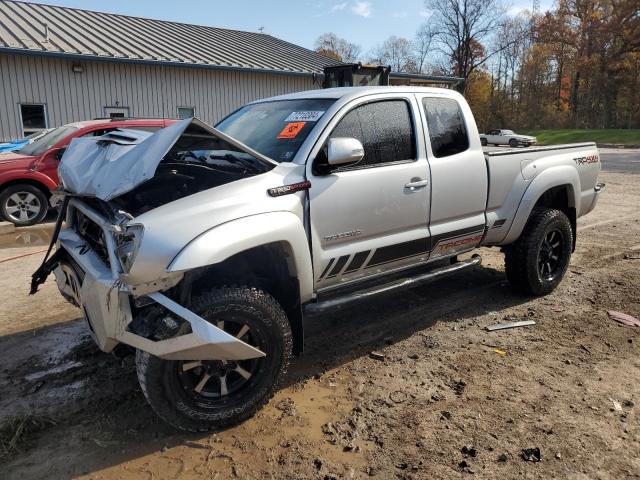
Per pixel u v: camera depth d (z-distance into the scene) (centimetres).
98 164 339
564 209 570
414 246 421
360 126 389
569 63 5600
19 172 895
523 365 395
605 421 322
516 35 6006
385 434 312
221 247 289
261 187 327
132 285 273
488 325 469
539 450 293
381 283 416
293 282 343
